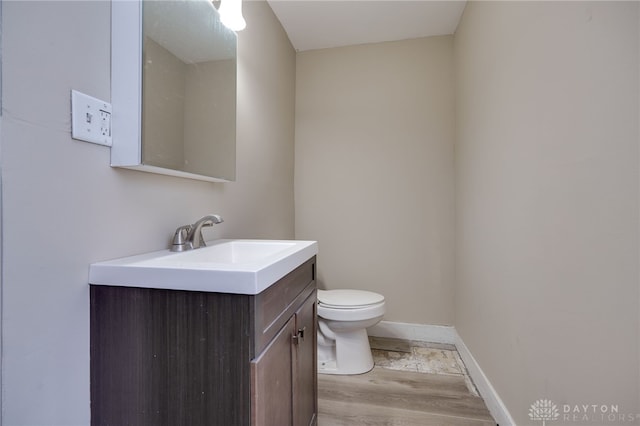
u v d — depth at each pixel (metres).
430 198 2.41
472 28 1.87
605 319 0.78
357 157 2.54
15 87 0.65
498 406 1.43
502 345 1.41
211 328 0.74
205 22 1.25
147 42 0.91
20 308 0.66
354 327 1.88
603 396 0.79
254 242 1.35
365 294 2.05
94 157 0.84
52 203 0.72
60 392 0.74
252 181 1.82
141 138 0.89
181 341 0.76
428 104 2.42
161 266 0.77
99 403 0.80
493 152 1.52
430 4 2.04
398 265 2.46
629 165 0.71
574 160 0.90
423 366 2.00
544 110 1.05
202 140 1.21
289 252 1.01
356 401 1.61
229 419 0.73
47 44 0.71
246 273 0.72
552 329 1.01
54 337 0.73
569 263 0.92
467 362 1.96
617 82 0.74
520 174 1.23
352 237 2.54
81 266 0.79
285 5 2.05
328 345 2.02
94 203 0.84
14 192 0.65
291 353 1.00
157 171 1.04
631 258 0.71
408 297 2.45
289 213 2.47
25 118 0.67
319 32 2.37
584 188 0.85
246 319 0.72
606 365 0.78
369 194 2.52
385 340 2.41
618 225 0.74
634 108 0.69
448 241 2.38
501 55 1.42
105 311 0.80
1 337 0.63
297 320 1.06
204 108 1.23
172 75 1.04
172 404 0.76
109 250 0.88
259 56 1.90
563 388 0.95
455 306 2.33
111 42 0.90
